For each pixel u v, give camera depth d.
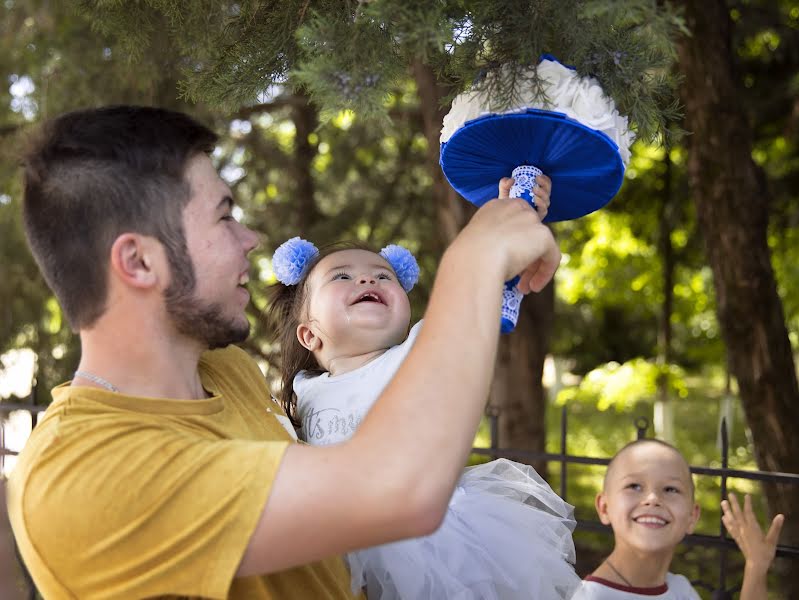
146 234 1.17
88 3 1.93
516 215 1.15
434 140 5.08
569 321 11.02
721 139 4.96
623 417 14.59
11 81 5.79
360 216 7.17
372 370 1.98
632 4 1.10
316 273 2.21
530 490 1.89
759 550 2.64
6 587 1.37
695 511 2.59
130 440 1.07
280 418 1.49
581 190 1.46
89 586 1.06
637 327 16.36
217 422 1.25
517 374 5.96
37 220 1.19
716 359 14.05
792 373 5.09
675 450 2.54
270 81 1.61
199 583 1.02
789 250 8.26
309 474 0.99
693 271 8.85
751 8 6.09
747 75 6.73
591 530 3.41
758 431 5.12
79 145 1.17
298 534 0.99
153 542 1.02
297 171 6.93
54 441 1.09
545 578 1.69
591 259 11.16
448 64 1.41
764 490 5.10
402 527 0.97
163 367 1.23
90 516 1.03
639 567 2.47
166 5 1.77
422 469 0.97
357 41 1.26
